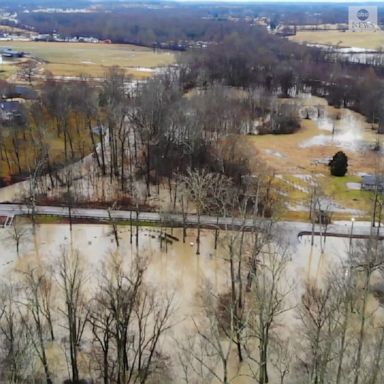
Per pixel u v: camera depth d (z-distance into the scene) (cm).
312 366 5416
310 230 9419
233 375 6159
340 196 10788
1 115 13038
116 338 5522
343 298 6012
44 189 10731
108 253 8688
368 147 13912
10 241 8981
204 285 7794
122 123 11862
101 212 10019
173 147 11438
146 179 11156
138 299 6494
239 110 14188
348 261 7281
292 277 7912
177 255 8719
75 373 5903
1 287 7050
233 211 8700
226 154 10869
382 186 10519
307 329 6153
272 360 5925
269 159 12756
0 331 6206
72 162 11669
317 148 13788
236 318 6262
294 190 10944
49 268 7406
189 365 6194
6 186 11019
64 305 7025
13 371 5191
